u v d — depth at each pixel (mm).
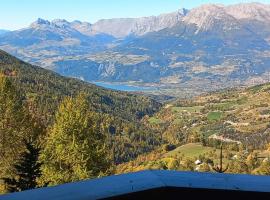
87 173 24000
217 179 2535
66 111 25844
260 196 2338
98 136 26484
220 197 2367
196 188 2314
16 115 27141
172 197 2355
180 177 2531
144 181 2406
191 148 151250
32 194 2176
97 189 2268
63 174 24219
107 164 25875
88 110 26547
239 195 2344
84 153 24750
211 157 130875
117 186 2322
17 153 26594
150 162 105312
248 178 2592
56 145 25141
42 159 24703
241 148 151125
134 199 2248
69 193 2203
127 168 86500
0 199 2092
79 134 25375
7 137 26578
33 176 19000
